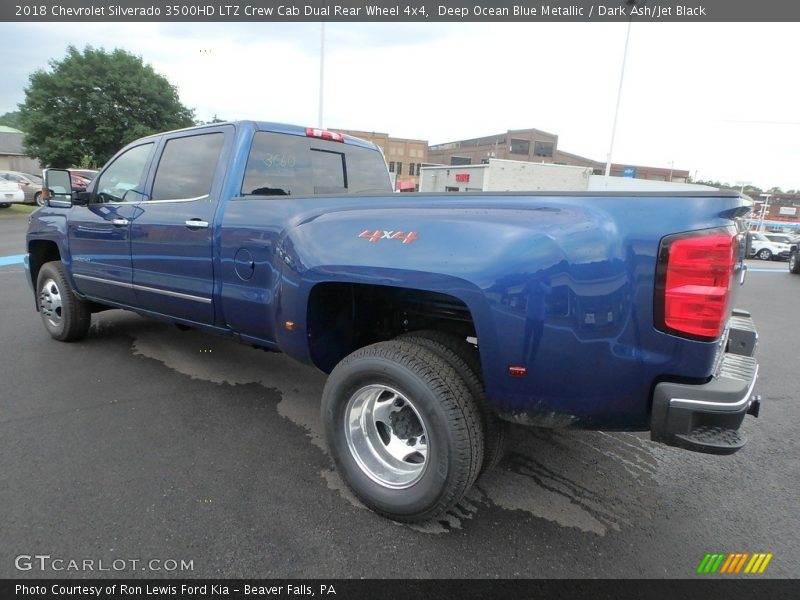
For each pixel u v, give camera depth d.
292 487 2.67
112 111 31.94
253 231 2.93
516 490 2.76
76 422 3.28
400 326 2.94
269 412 3.56
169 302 3.62
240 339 3.31
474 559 2.20
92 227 4.16
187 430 3.25
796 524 2.56
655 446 3.32
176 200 3.50
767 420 3.89
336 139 3.95
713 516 2.60
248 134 3.29
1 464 2.76
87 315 4.74
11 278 8.20
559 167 28.25
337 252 2.41
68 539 2.21
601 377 1.97
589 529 2.45
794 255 17.73
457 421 2.15
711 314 1.85
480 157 90.44
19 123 32.31
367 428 2.52
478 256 2.05
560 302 1.94
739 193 1.92
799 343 6.50
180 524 2.34
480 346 2.08
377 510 2.43
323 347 2.75
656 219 1.89
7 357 4.42
